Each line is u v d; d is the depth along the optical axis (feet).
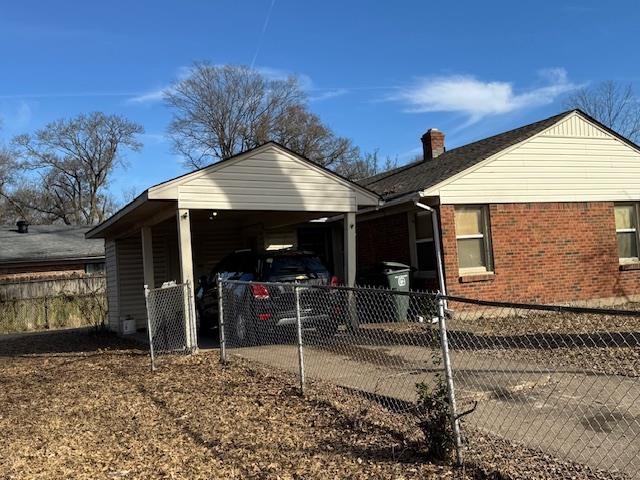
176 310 36.27
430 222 46.68
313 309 33.83
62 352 42.32
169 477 15.39
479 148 52.39
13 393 27.37
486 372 24.62
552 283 47.26
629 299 49.83
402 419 18.67
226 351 33.96
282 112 158.71
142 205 37.70
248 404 22.13
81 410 23.03
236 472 15.48
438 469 14.51
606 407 19.56
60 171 165.78
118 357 36.47
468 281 44.42
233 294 38.19
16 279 83.51
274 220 52.44
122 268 55.06
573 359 26.94
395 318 41.22
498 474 13.82
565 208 48.37
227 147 156.35
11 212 164.35
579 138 49.37
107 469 16.25
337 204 40.57
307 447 16.94
